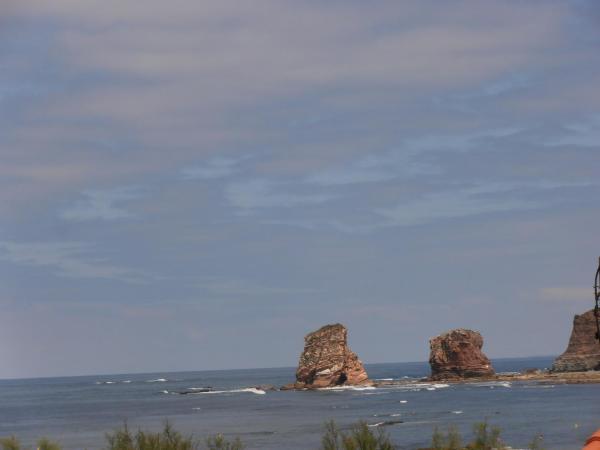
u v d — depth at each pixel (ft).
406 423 478.59
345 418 530.68
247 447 386.32
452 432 174.60
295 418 549.54
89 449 405.80
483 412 545.44
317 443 391.04
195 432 467.93
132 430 502.38
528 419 484.33
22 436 488.44
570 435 395.96
